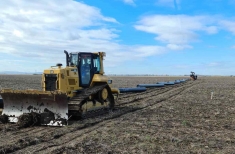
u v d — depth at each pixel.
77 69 12.54
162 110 14.46
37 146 7.41
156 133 8.95
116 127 9.90
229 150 7.12
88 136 8.48
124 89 25.33
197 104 17.17
